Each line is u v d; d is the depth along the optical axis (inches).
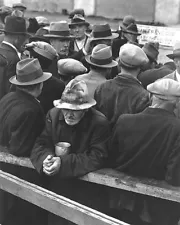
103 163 108.9
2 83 158.6
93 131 108.9
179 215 106.6
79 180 114.7
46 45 145.3
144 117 104.0
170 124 101.7
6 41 174.2
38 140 113.1
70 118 105.5
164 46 316.5
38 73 116.5
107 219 92.3
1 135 119.2
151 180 104.5
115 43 209.8
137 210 108.4
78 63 145.3
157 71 154.6
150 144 102.7
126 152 106.0
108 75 155.6
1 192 121.3
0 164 120.7
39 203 105.0
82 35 234.4
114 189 111.7
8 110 116.3
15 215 123.1
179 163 99.6
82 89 105.0
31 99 116.6
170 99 103.2
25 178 120.3
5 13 290.2
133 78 127.4
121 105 123.6
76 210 97.0
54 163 104.5
